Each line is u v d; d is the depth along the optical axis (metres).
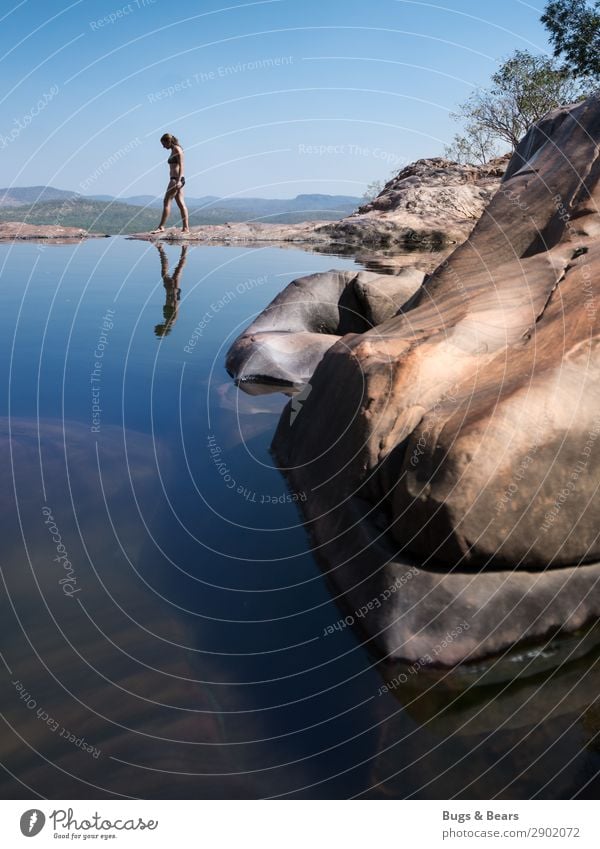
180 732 1.94
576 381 2.66
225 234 15.47
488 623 2.39
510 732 2.02
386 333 3.69
